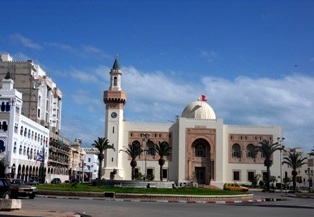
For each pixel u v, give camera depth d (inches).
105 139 4183.1
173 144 4328.3
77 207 1201.4
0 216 838.5
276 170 4301.2
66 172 5226.4
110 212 1059.3
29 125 3518.7
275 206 1523.1
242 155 4325.8
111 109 4293.8
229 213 1106.1
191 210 1198.9
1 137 3061.0
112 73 4375.0
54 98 5128.0
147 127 4335.6
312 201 2080.5
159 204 1493.6
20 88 4242.1
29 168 3535.9
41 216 876.6
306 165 5452.8
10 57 4478.3
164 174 4284.0
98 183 2461.9
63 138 4995.1
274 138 4345.5
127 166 4252.0
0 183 1336.1
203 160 4306.1
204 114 4598.9
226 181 4286.4
